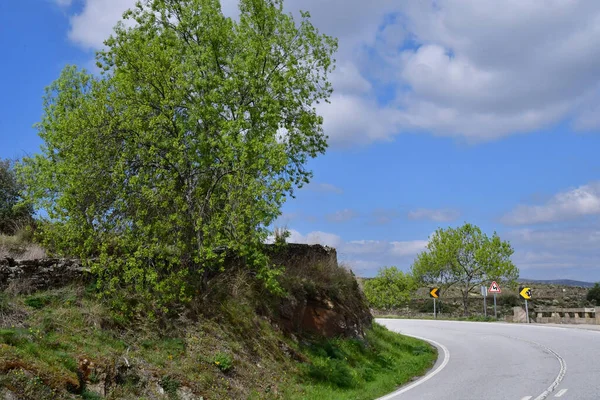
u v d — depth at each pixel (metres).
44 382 8.10
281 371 13.59
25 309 10.10
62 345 9.39
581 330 26.11
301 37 19.89
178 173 13.68
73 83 18.95
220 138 14.23
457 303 52.69
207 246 12.93
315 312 17.86
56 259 11.98
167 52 14.03
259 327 14.70
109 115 13.08
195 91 15.44
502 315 48.72
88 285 12.00
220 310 13.95
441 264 47.91
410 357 20.14
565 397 11.09
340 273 20.56
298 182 20.20
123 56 13.75
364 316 22.05
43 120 17.17
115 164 12.88
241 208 13.10
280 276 16.84
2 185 17.67
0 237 14.24
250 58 17.06
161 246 12.64
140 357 10.55
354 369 16.22
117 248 12.42
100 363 9.37
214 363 11.84
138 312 11.99
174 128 14.15
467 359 19.31
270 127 17.28
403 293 53.09
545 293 56.69
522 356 18.56
